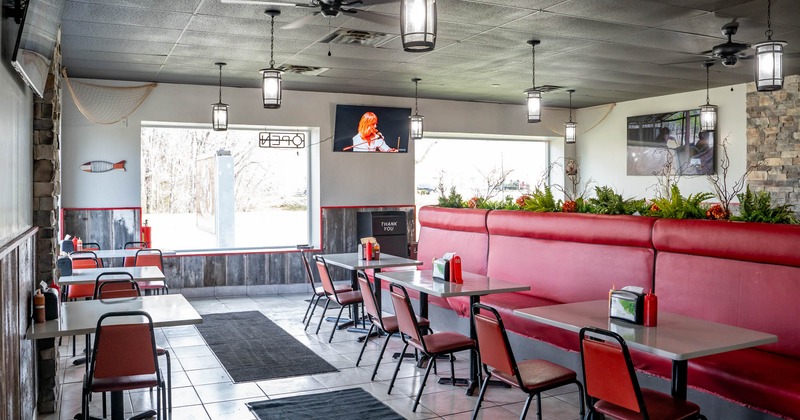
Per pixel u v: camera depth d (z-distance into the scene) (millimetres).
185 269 9883
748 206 5094
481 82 9867
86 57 7883
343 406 5004
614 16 6176
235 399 5203
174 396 5281
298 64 8438
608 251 6047
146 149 14039
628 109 11883
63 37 6875
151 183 14086
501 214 7441
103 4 5691
